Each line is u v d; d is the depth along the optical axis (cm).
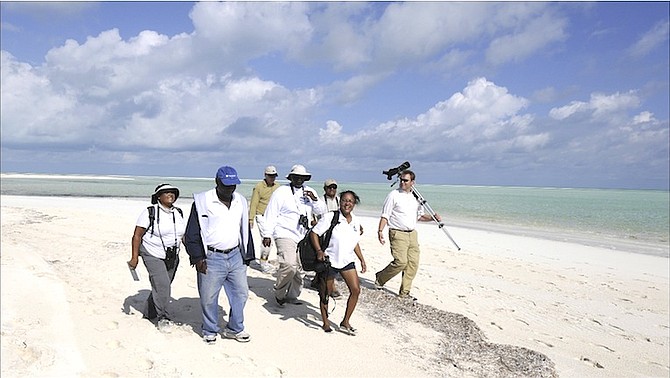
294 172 687
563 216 3011
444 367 522
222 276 527
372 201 4441
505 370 527
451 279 980
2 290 697
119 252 1021
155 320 596
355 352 540
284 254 666
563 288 960
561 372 540
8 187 4775
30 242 1121
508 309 791
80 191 4322
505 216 2897
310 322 632
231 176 517
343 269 588
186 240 524
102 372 447
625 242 1748
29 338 515
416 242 806
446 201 5094
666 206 4616
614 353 615
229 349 520
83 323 569
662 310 831
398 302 764
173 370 461
